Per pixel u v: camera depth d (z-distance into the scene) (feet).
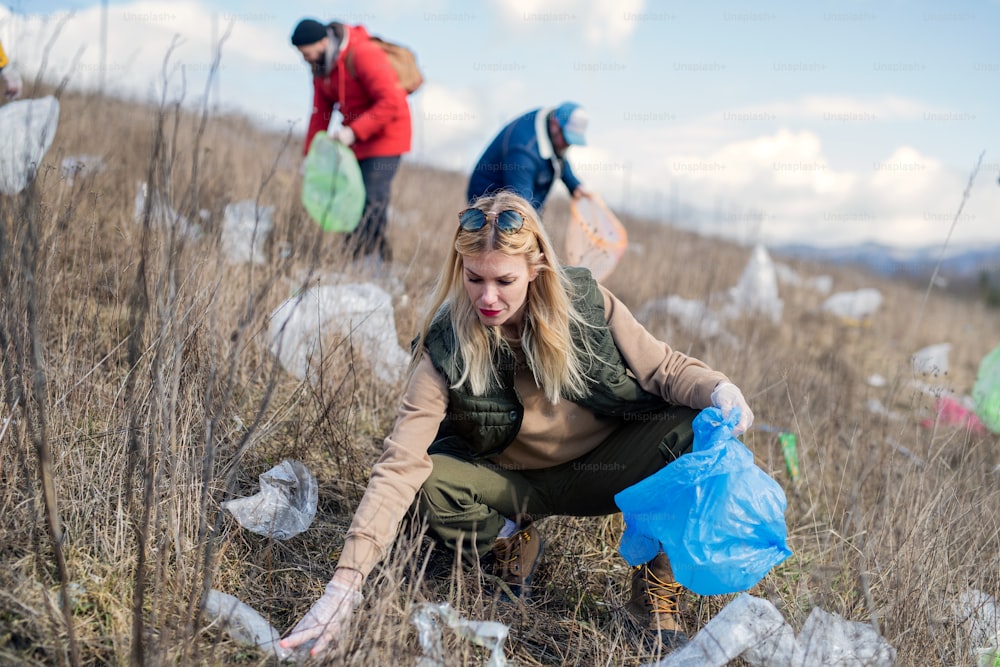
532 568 7.66
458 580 6.52
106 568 6.31
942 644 6.67
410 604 6.02
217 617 6.01
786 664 6.17
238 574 6.88
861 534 7.95
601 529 8.68
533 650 6.83
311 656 5.66
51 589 6.00
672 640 6.79
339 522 8.16
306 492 7.82
